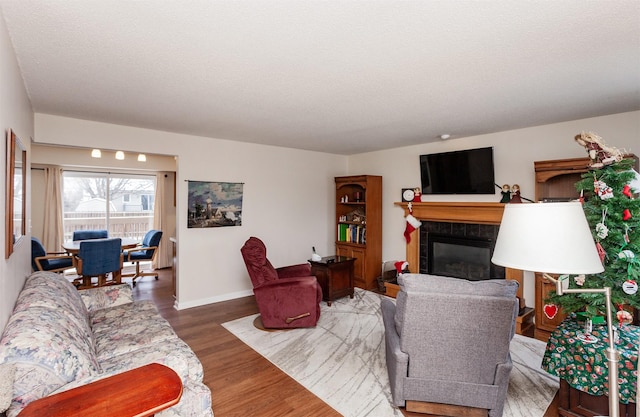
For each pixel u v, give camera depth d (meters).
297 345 3.09
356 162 5.88
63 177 6.12
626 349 1.94
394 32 1.63
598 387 1.92
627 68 2.08
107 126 3.53
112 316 2.56
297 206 5.34
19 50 1.80
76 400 1.10
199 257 4.32
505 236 1.35
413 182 4.91
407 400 2.06
